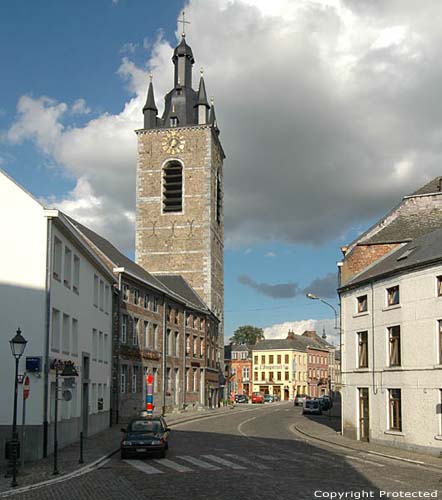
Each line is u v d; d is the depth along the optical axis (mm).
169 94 80500
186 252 75562
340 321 36438
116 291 42688
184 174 76750
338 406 71250
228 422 48469
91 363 34406
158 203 76812
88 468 21531
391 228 39312
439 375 26625
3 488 17344
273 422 48781
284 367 122625
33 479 18969
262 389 123562
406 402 28703
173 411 57750
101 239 52719
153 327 52750
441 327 26969
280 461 23469
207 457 24703
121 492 16328
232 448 28531
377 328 31828
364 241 38875
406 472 20922
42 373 25156
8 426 24891
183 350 61500
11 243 25984
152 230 76562
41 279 25781
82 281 32062
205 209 75875
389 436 29953
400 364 29547
